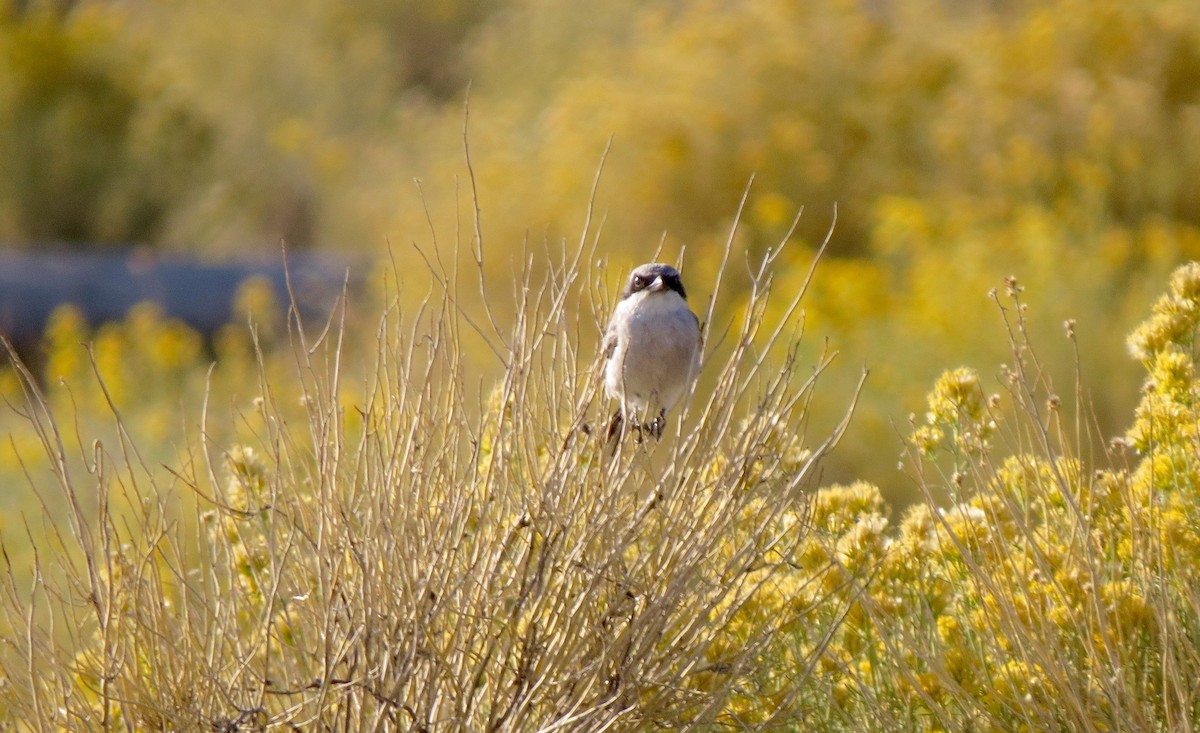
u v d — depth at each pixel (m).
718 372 14.34
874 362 14.83
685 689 6.37
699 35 23.25
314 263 26.08
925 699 6.24
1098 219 18.14
